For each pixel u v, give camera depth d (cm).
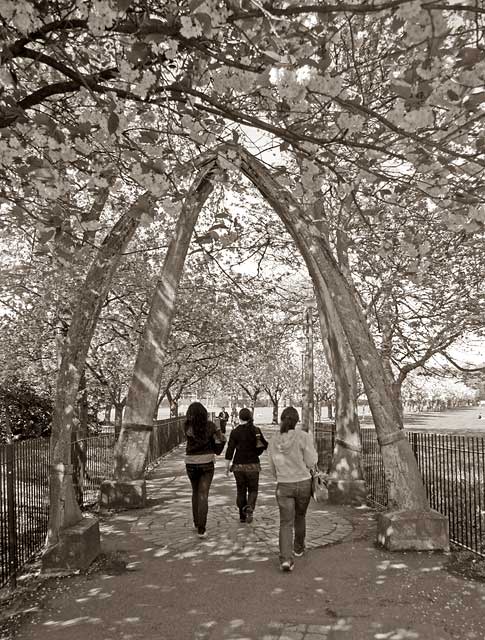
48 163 377
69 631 468
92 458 1162
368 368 755
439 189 397
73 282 1241
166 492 1232
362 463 1121
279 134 378
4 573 595
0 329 1458
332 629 458
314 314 1742
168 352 1794
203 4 291
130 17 351
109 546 746
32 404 1798
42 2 352
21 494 695
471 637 441
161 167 396
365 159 405
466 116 357
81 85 382
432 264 1178
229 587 566
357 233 1018
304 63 321
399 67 366
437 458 892
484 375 1590
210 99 367
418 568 620
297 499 643
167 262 1141
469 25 316
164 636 452
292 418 643
